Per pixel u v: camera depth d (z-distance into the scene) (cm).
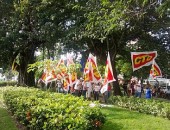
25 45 2909
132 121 1362
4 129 1255
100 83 2331
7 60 3219
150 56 1822
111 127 1238
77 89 2411
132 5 1199
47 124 873
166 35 2527
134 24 2141
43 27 2630
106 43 2644
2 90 2286
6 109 1745
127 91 2802
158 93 3481
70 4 2419
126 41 2594
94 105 989
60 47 2953
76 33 2372
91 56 1991
